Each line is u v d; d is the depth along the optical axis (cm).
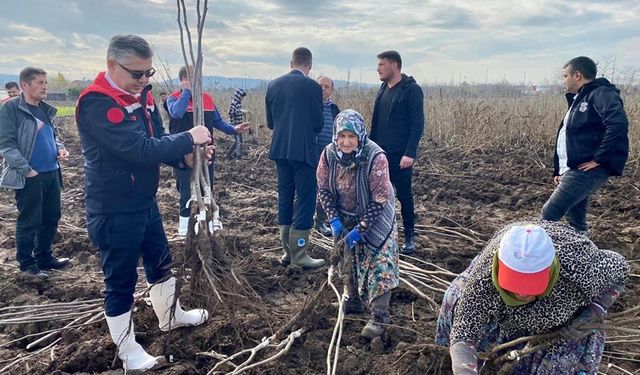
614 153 442
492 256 227
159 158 316
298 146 481
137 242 331
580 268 217
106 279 334
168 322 368
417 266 513
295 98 483
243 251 548
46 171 489
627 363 351
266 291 465
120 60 300
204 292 358
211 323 382
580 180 459
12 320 406
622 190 795
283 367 345
